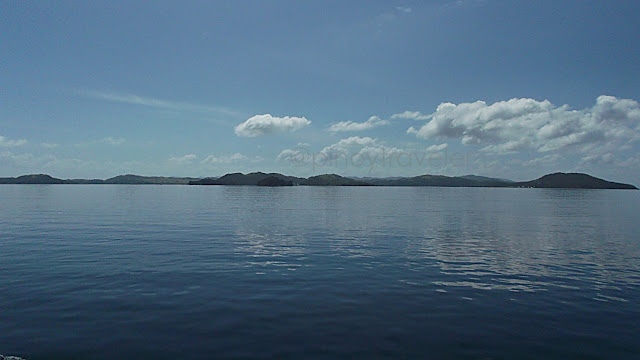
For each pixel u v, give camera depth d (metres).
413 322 13.70
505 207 84.12
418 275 20.64
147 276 19.80
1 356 10.77
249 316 14.15
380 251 27.89
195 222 46.62
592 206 90.88
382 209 73.69
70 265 22.16
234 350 11.34
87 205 78.94
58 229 38.59
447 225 45.72
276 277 19.92
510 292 17.53
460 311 14.91
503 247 30.00
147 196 132.12
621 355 11.34
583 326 13.49
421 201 109.88
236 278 19.61
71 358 10.77
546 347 11.81
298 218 53.56
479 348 11.66
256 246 29.52
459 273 21.17
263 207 77.44
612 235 37.47
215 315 14.22
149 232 36.84
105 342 11.81
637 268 22.73
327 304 15.59
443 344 11.91
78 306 15.03
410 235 36.59
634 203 107.38
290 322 13.59
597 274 21.19
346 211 67.75
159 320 13.65
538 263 24.05
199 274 20.36
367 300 16.19
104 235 34.47
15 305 15.07
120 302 15.56
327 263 23.56
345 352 11.27
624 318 14.30
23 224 42.94
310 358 10.87
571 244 31.67
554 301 16.25
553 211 72.12
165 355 11.00
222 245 29.80
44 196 124.50
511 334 12.74
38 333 12.41
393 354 11.18
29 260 23.45
